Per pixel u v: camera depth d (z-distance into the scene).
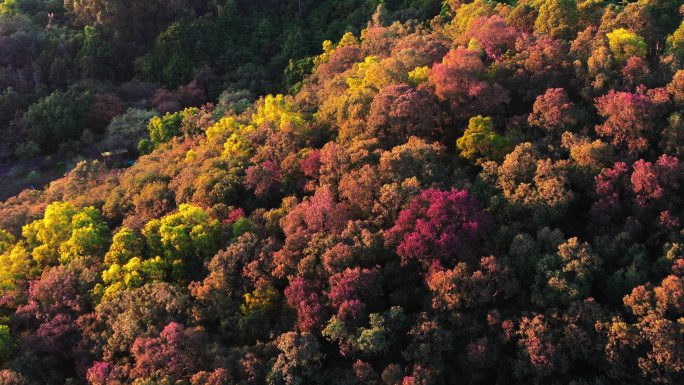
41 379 48.38
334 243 51.84
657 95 58.62
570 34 75.62
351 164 59.69
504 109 67.19
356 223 53.50
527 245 48.62
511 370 44.47
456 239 48.47
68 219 63.94
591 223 52.41
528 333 43.47
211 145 76.25
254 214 60.84
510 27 77.94
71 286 54.56
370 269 50.94
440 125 66.25
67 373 50.31
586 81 64.31
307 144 68.62
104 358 48.06
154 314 49.91
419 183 55.03
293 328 47.94
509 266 47.88
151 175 72.62
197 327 48.19
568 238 52.03
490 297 46.44
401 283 50.34
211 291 51.34
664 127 57.34
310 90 87.50
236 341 49.25
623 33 67.06
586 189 54.84
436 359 43.81
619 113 56.75
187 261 57.47
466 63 66.38
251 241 54.50
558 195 51.91
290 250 52.44
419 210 51.62
